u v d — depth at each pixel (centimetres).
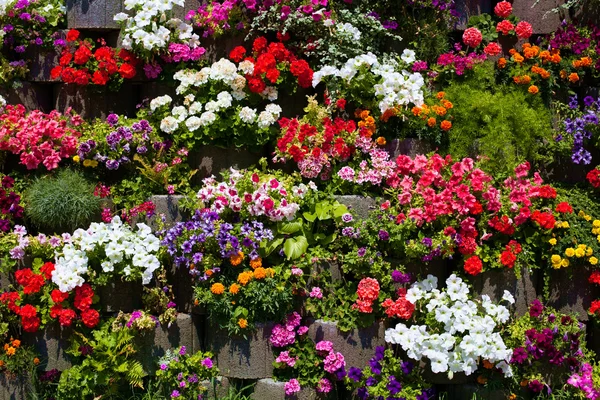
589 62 598
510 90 596
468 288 567
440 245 563
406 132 585
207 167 582
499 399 564
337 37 585
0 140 568
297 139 577
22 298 558
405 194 569
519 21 604
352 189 578
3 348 555
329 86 583
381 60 591
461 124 587
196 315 568
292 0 588
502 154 584
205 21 588
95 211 570
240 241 563
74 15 587
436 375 566
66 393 551
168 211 571
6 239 559
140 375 552
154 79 589
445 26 602
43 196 561
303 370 559
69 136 573
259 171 580
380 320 566
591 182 588
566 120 592
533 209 576
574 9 605
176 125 576
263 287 557
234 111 582
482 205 573
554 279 576
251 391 563
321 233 573
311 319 566
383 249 570
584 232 576
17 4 582
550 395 565
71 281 550
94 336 552
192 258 559
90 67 582
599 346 580
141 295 566
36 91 589
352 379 556
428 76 595
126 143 574
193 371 559
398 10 601
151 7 578
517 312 572
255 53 587
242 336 560
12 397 554
